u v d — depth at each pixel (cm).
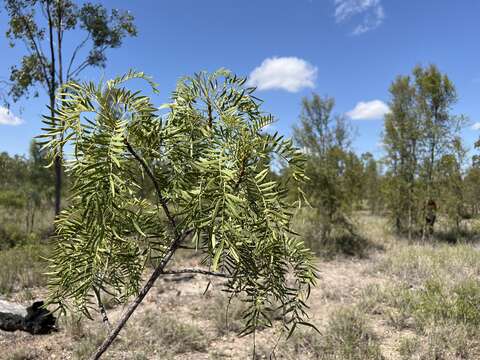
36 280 648
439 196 1258
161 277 701
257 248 127
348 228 1087
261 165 136
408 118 1286
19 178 1481
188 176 143
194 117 145
